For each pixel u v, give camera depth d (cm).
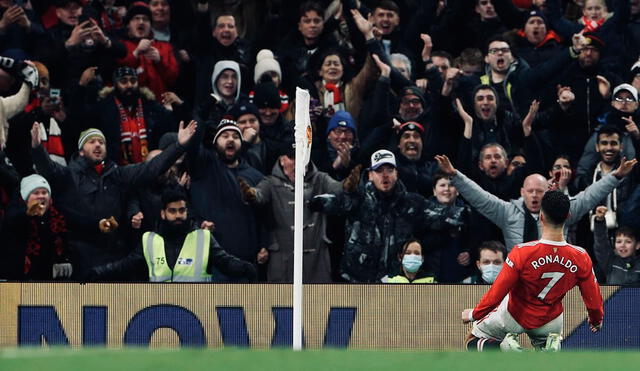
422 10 4416
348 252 3700
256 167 3903
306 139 2595
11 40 4062
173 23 4406
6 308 3500
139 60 4150
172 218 3603
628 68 4366
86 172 3744
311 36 4288
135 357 1673
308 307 3544
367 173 3941
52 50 4088
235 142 3778
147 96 4044
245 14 4616
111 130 3928
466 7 4484
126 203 3756
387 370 1562
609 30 4356
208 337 3522
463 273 3716
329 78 4181
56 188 3709
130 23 4212
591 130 4119
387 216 3700
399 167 3906
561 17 4444
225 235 3734
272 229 3766
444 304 3541
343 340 3538
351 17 4334
